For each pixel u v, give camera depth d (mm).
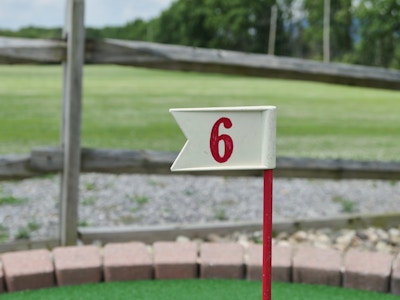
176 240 4617
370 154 9984
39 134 11656
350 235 4895
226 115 2053
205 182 6801
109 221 5289
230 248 3818
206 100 23625
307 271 3590
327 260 3656
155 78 39500
